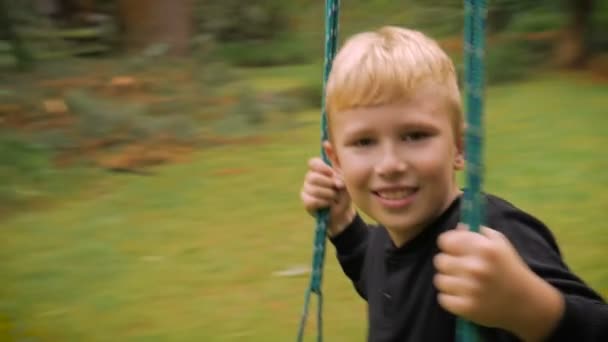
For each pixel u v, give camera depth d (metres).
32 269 5.50
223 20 15.00
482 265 1.57
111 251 5.78
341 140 1.96
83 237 6.10
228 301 4.90
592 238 5.48
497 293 1.59
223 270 5.36
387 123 1.88
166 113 9.34
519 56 11.68
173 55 11.84
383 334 2.11
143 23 12.04
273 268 5.34
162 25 11.98
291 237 5.87
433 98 1.89
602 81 10.92
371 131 1.90
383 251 2.19
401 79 1.87
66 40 13.15
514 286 1.60
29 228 6.31
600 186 6.61
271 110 9.59
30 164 7.59
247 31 15.17
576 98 9.95
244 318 4.66
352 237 2.55
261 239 5.86
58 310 4.88
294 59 14.27
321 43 14.55
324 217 2.50
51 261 5.64
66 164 7.85
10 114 8.90
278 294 4.96
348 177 1.96
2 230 6.29
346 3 14.66
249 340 4.40
